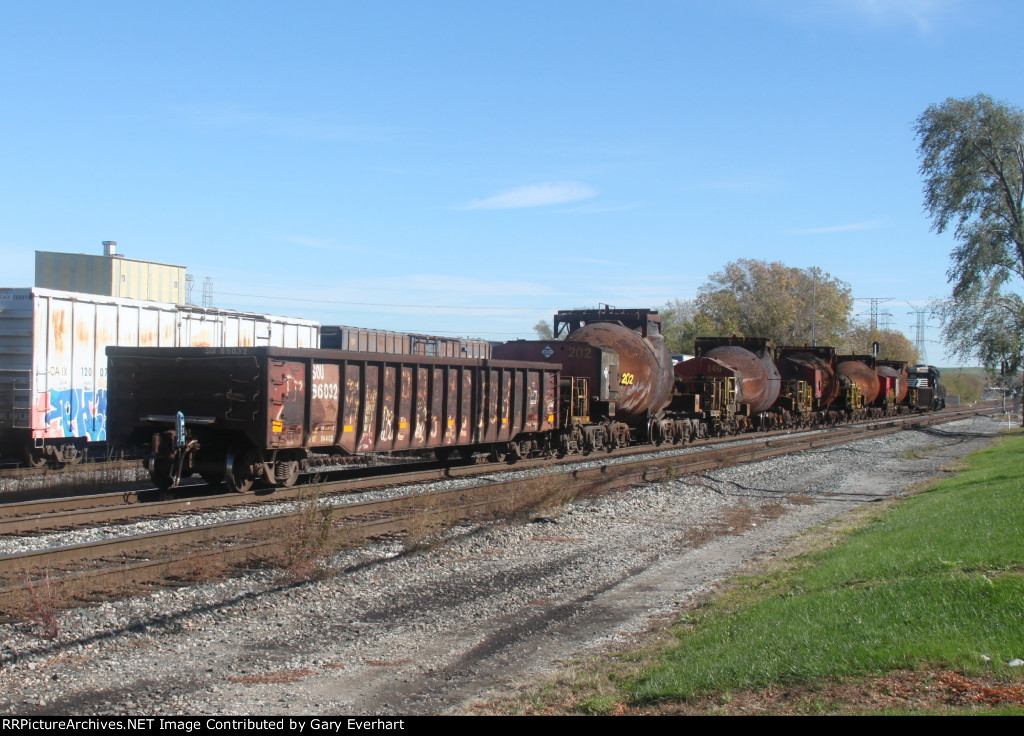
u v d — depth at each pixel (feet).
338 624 28.78
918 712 16.99
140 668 23.67
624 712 20.13
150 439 55.21
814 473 79.87
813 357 165.27
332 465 73.46
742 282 276.21
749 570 38.27
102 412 71.31
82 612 27.71
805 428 158.61
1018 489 48.88
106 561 34.17
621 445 95.81
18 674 22.53
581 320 99.66
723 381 118.93
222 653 25.30
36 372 65.46
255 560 35.76
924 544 34.78
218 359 51.08
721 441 116.06
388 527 43.19
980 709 16.76
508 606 31.83
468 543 41.32
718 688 20.49
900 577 29.01
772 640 23.49
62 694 21.53
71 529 40.68
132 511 44.50
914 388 235.20
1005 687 17.71
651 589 35.19
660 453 92.32
